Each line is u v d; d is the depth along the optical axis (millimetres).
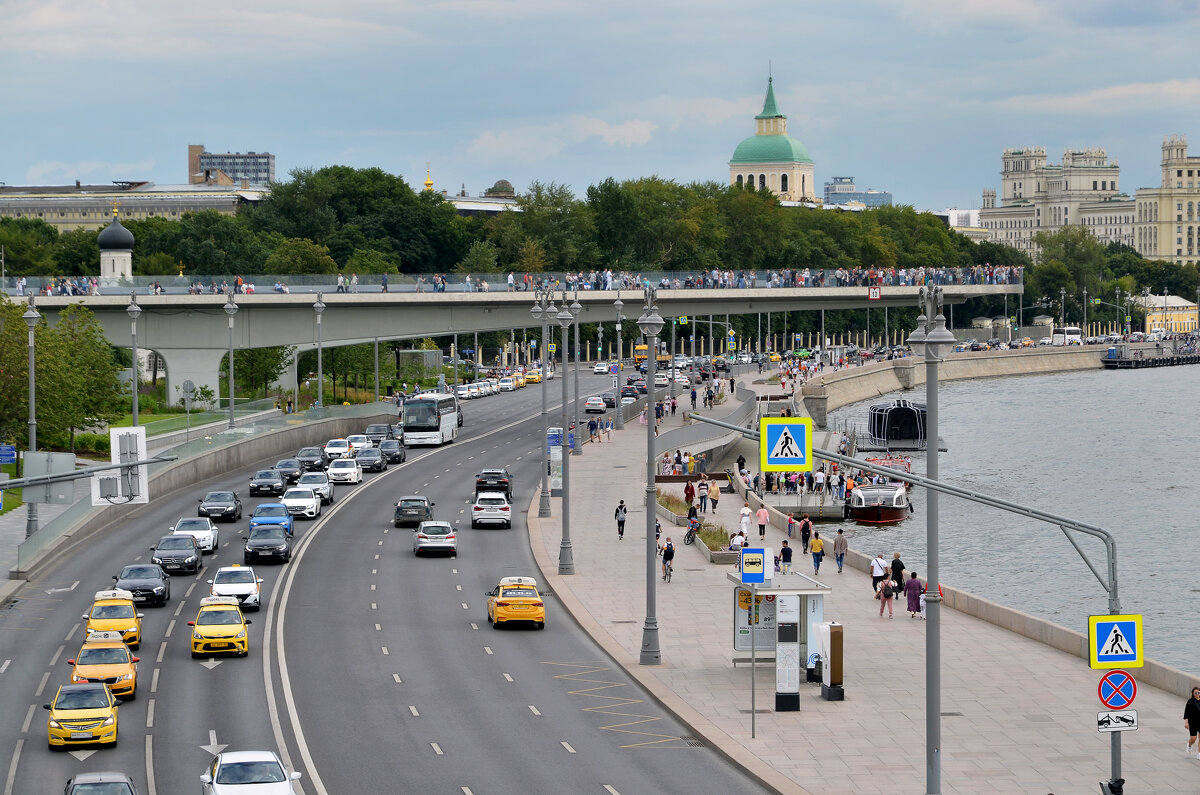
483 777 83375
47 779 81875
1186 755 87438
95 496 100125
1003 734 92125
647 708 99750
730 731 92750
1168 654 154375
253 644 117500
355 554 159125
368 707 98938
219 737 91062
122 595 119125
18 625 122750
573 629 125250
